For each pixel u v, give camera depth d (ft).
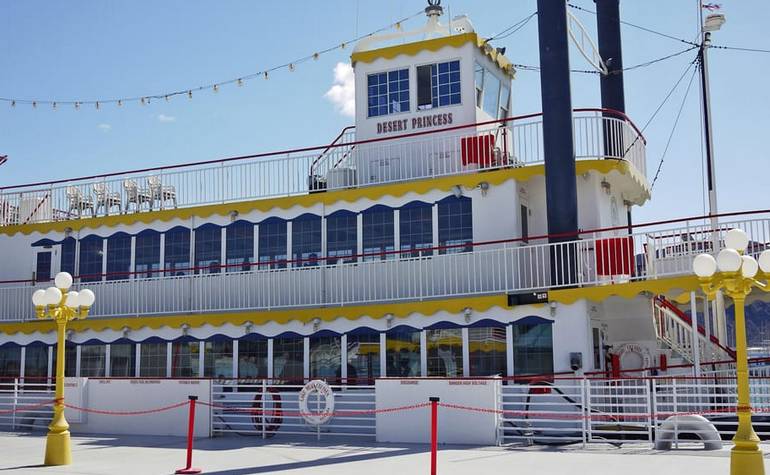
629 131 71.56
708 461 45.91
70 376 78.43
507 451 52.42
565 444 55.93
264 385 64.23
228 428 69.51
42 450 58.75
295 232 74.54
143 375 75.82
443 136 75.25
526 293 61.82
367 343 67.51
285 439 62.85
